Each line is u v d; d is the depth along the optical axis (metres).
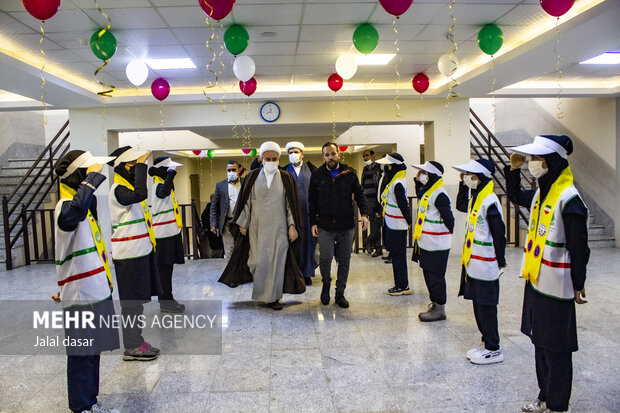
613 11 3.79
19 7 3.87
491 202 3.00
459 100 7.46
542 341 2.22
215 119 7.35
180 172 14.95
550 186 2.29
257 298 4.41
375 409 2.48
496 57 5.54
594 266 6.24
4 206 7.08
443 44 5.27
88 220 2.44
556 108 9.12
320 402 2.56
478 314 3.17
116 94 7.14
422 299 4.68
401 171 4.77
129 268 3.16
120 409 2.52
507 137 10.70
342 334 3.67
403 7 3.28
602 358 3.11
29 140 10.59
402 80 6.95
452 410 2.45
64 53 5.15
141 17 4.21
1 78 5.27
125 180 3.16
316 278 5.80
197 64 5.75
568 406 2.24
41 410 2.57
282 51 5.41
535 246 2.32
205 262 7.17
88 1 3.80
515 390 2.66
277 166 4.41
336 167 4.36
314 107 7.41
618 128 7.72
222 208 5.80
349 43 5.16
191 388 2.77
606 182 8.02
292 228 4.36
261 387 2.77
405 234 4.79
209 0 3.18
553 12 3.54
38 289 5.62
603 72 6.63
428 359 3.13
